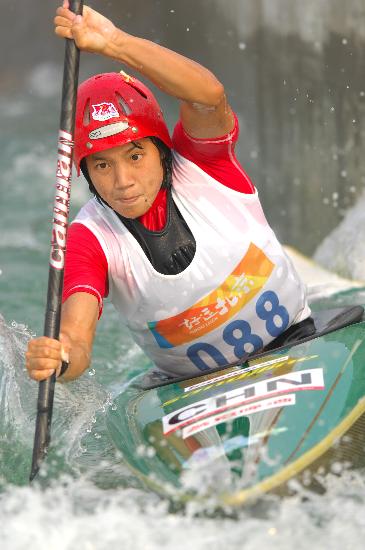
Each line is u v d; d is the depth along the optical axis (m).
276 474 10.16
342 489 10.53
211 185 12.53
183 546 9.86
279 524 10.03
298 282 13.24
